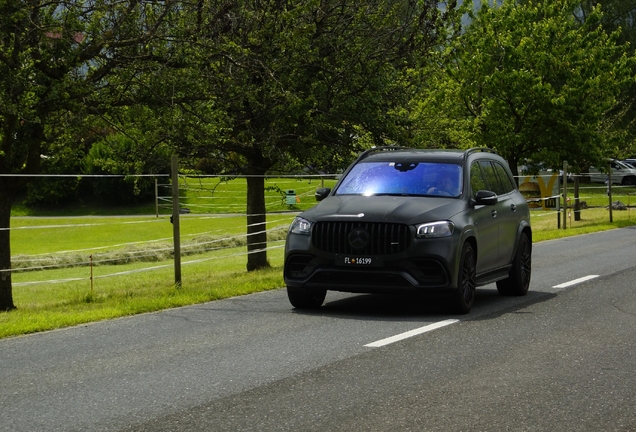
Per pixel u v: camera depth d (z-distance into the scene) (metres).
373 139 20.14
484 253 10.98
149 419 5.57
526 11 32.56
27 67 12.92
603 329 9.03
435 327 9.14
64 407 5.90
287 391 6.30
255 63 16.98
